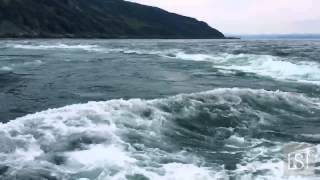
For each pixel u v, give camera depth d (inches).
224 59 997.2
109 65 925.8
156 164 291.0
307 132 386.3
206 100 446.0
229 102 454.9
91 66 901.2
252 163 304.3
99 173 270.2
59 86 614.9
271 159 313.7
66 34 3624.5
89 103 395.9
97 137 325.1
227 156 318.0
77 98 522.6
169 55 1218.6
